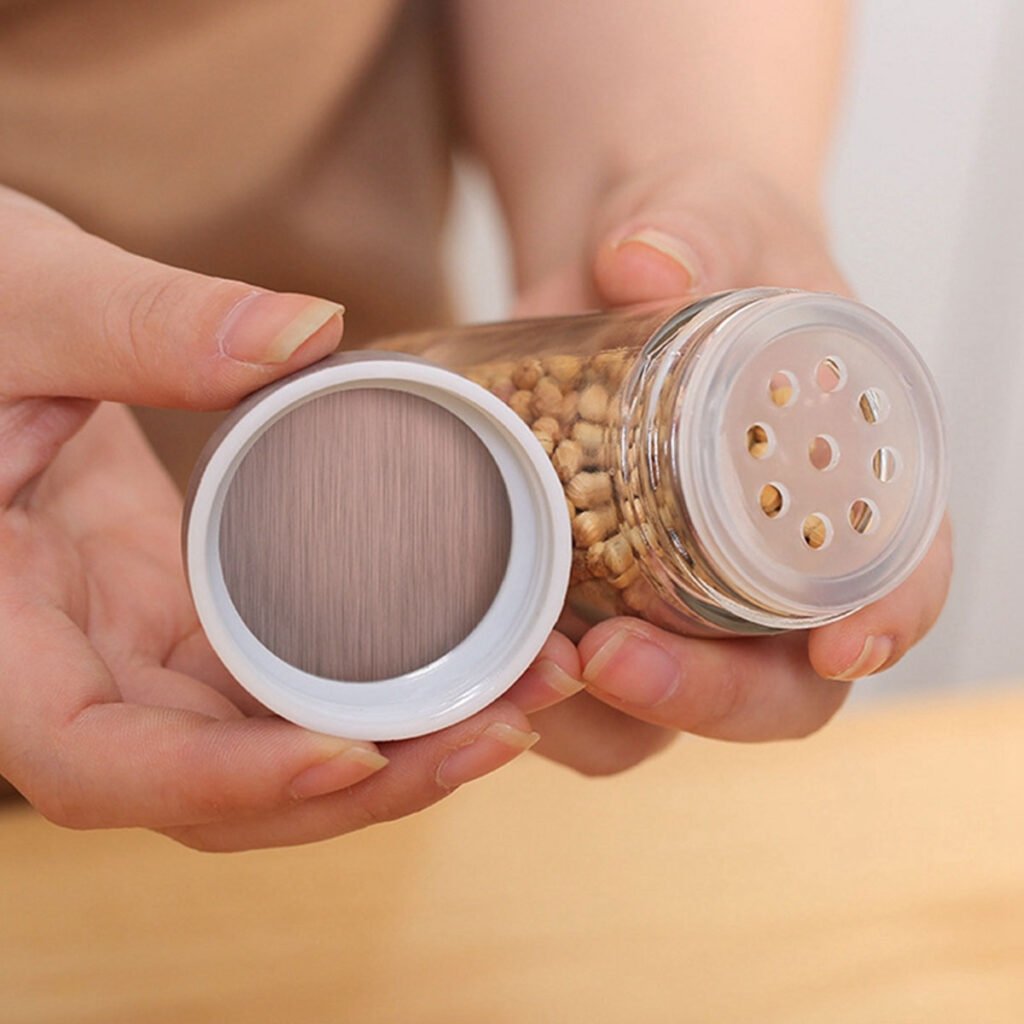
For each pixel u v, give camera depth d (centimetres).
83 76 40
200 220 42
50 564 29
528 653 26
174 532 32
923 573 28
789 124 38
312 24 40
